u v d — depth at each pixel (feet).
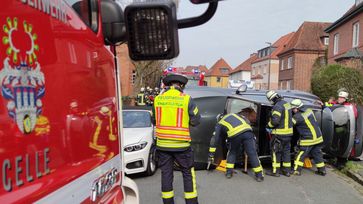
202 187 22.27
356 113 26.94
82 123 5.67
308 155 27.53
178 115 16.71
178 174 25.88
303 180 24.44
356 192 21.89
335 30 104.99
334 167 28.81
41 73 4.54
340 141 26.91
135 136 24.36
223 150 26.23
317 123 25.76
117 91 7.74
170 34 6.60
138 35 6.66
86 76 5.88
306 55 148.36
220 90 27.37
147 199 20.02
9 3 4.01
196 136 25.59
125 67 104.78
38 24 4.54
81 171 5.56
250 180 24.09
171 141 16.71
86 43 5.94
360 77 61.93
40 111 4.48
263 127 26.91
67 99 5.17
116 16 6.83
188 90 26.48
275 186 22.81
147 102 71.41
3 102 3.82
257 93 29.76
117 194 7.53
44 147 4.54
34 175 4.32
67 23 5.33
